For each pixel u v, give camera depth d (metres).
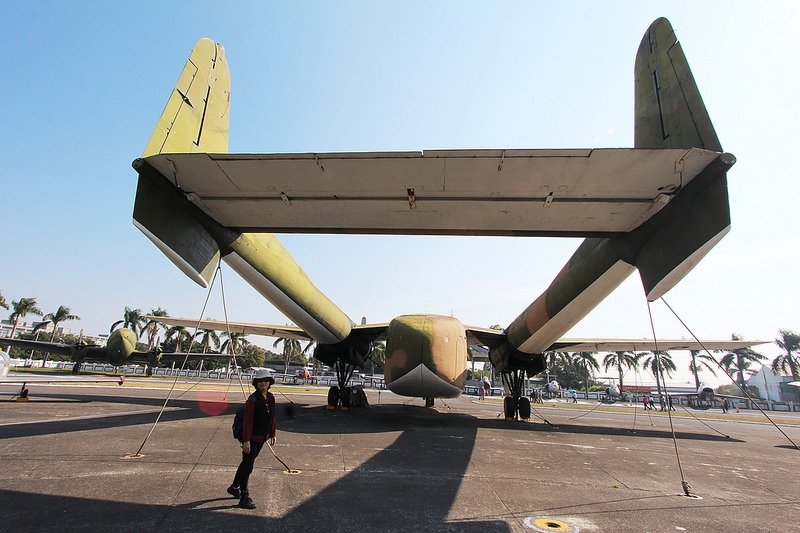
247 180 7.14
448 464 7.18
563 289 10.99
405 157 6.27
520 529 4.32
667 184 6.69
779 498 6.00
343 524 4.21
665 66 7.42
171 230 7.55
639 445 10.59
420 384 12.46
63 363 60.91
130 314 67.38
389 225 8.65
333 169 6.70
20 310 62.38
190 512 4.36
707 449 10.62
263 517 4.31
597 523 4.57
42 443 7.27
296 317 12.66
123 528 3.88
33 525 3.87
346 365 16.69
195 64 8.27
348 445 8.41
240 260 9.56
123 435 8.19
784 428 19.08
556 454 8.66
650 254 7.93
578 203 7.37
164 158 6.59
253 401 4.87
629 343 16.66
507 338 16.11
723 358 61.28
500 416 17.56
